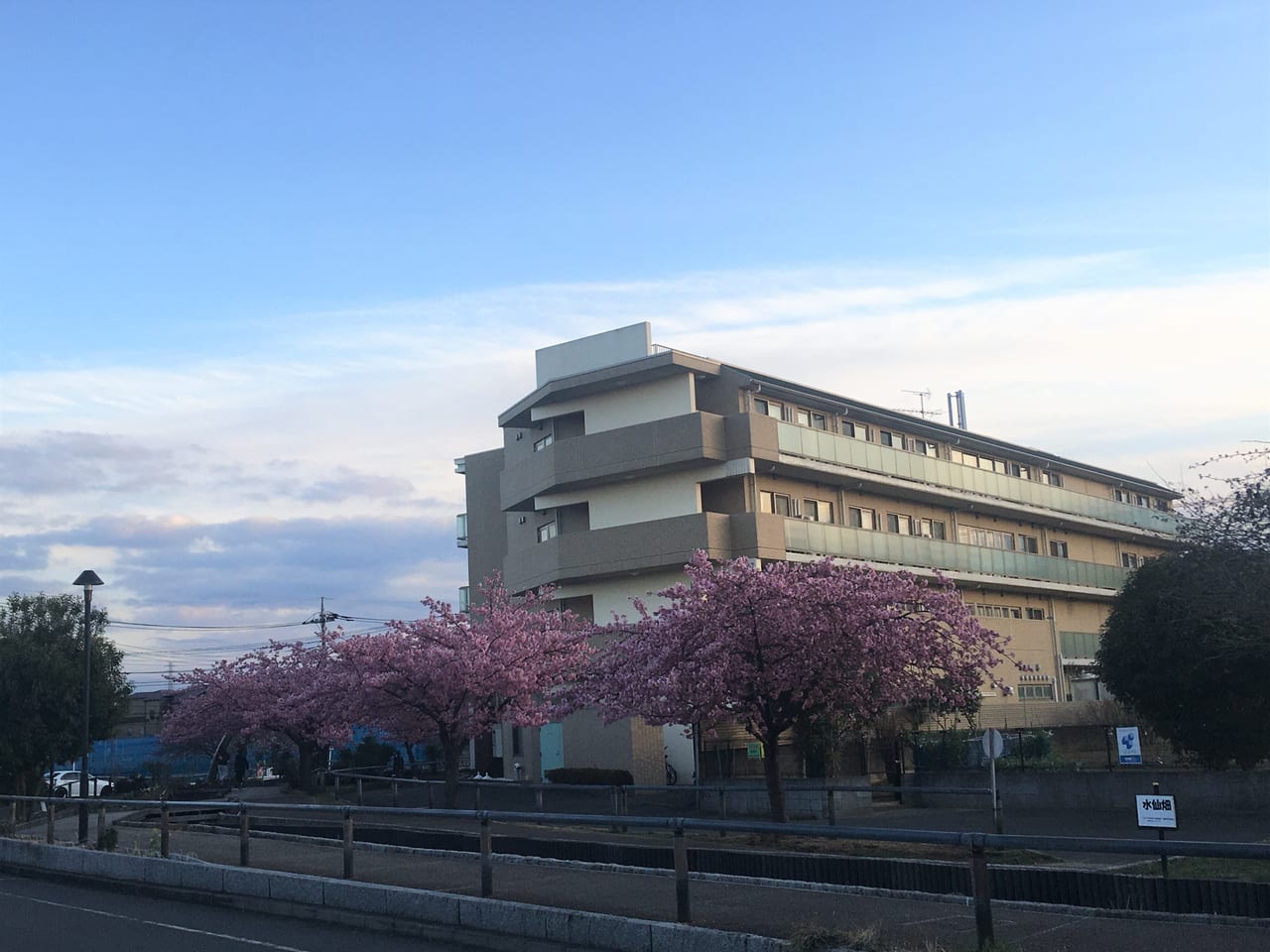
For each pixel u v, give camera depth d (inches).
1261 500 672.4
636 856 669.9
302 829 925.8
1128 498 2397.9
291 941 476.4
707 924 408.5
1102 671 1178.0
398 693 1143.6
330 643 1221.7
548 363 1690.5
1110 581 2126.0
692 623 856.3
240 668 1686.8
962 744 1263.5
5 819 1103.0
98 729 1237.7
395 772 1843.0
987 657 866.1
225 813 1077.1
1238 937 357.7
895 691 854.5
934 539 1720.0
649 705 874.8
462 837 786.2
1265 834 820.6
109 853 706.8
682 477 1491.1
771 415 1566.2
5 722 1141.1
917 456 1736.0
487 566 1972.2
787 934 386.6
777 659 831.1
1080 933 374.0
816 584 830.5
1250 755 1060.5
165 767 2090.3
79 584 905.5
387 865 615.8
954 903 446.0
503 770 1723.7
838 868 570.6
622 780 1389.0
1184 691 1069.8
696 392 1552.7
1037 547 2066.9
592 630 1157.1
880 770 1253.1
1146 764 1275.8
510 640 1155.3
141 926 525.7
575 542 1508.4
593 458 1514.5
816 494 1610.5
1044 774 1092.5
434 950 453.4
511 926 458.0
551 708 1019.3
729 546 1444.4
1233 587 670.5
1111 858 741.9
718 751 1322.6
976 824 959.0
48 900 634.2
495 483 1993.1
